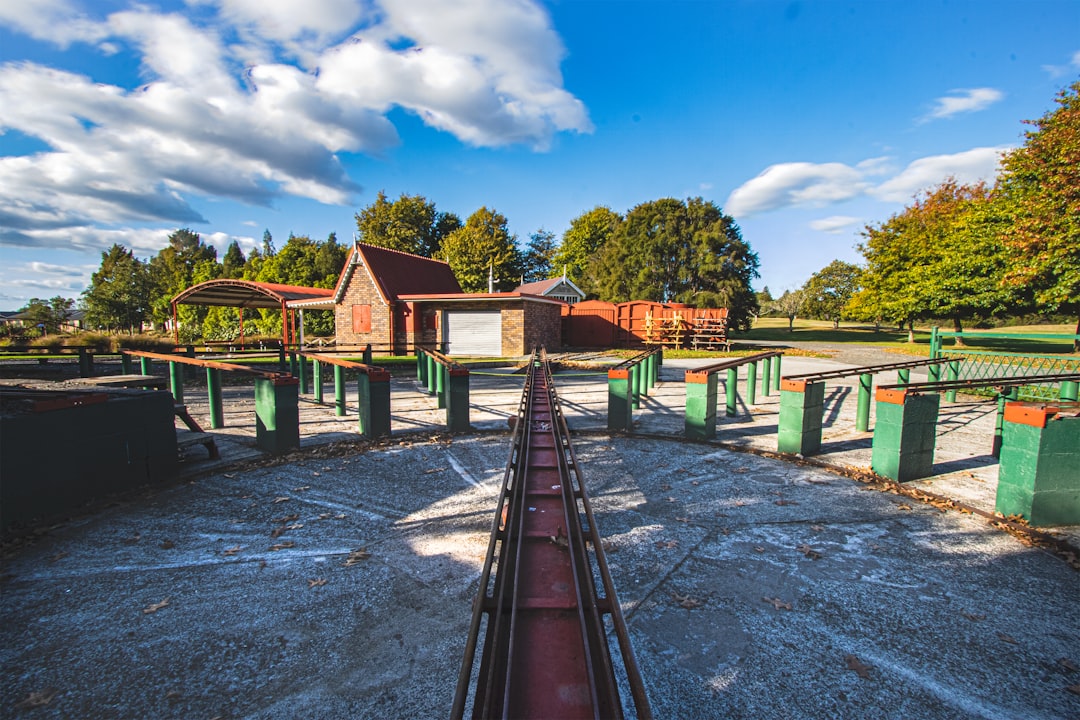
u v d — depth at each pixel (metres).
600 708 1.53
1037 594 3.38
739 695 2.49
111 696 2.50
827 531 4.38
